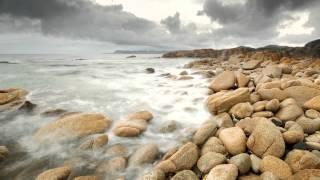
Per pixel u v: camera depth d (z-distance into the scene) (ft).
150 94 35.81
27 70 69.05
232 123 22.12
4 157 17.78
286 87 27.58
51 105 29.55
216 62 97.50
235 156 15.85
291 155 15.43
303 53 125.29
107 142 19.67
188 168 15.60
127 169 16.34
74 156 18.16
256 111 23.95
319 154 15.64
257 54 112.57
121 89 39.88
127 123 22.13
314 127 19.38
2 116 25.59
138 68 81.61
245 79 34.71
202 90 36.14
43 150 19.07
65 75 57.72
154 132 22.27
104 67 85.46
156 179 14.35
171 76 53.52
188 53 215.10
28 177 15.75
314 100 23.76
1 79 48.91
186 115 26.78
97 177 15.37
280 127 19.62
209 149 17.34
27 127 23.16
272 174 13.56
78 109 28.22
